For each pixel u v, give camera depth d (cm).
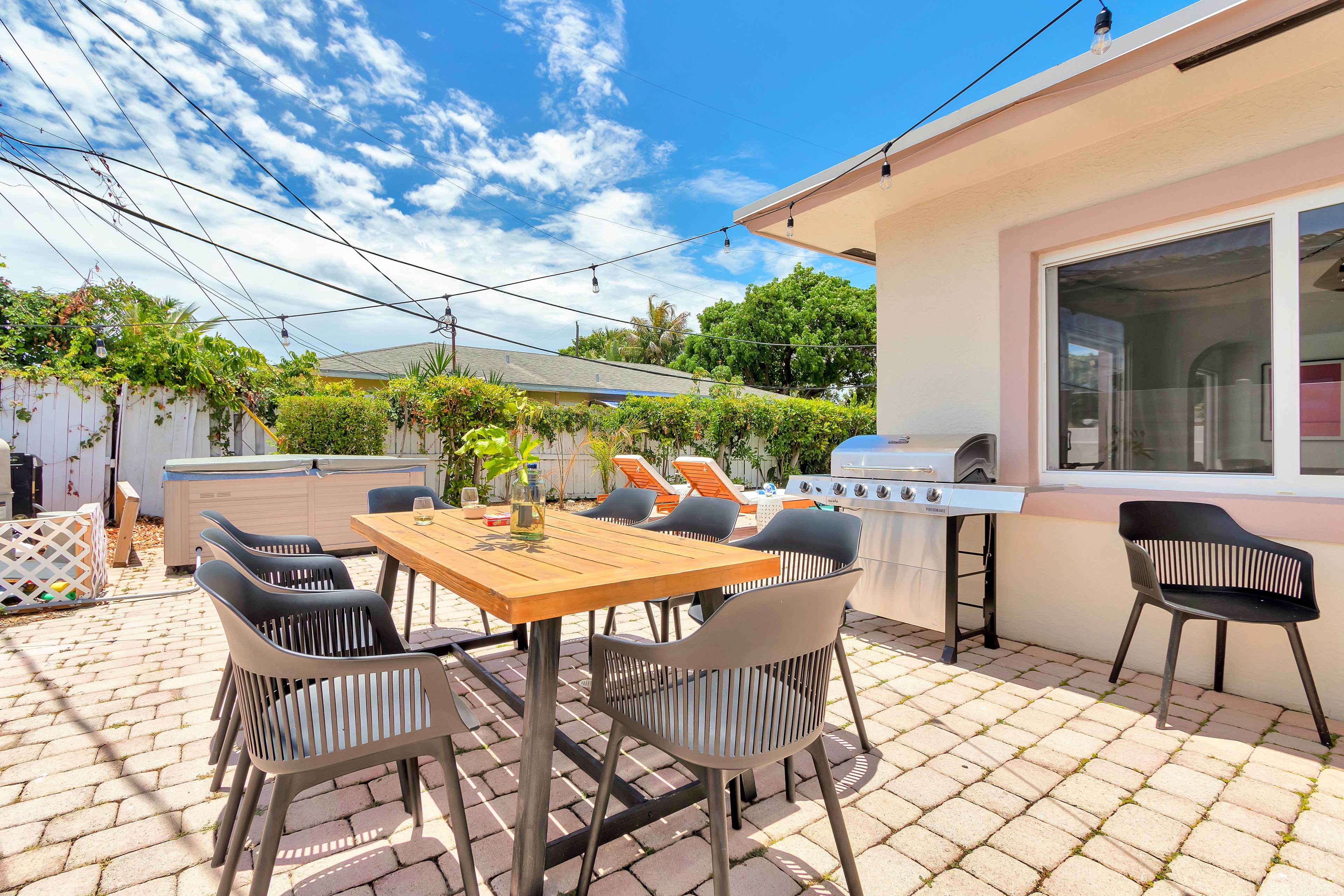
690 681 157
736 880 152
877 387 420
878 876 153
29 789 192
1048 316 343
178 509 493
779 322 2244
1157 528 279
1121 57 243
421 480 608
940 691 273
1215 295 282
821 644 137
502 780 201
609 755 145
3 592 388
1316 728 230
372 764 129
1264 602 243
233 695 209
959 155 318
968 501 297
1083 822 176
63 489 665
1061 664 307
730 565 180
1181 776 201
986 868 156
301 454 732
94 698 262
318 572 256
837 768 207
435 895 147
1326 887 149
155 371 705
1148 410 305
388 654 196
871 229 439
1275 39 222
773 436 1162
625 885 151
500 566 175
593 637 149
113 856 160
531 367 1714
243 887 148
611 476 995
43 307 823
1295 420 258
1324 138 243
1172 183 282
